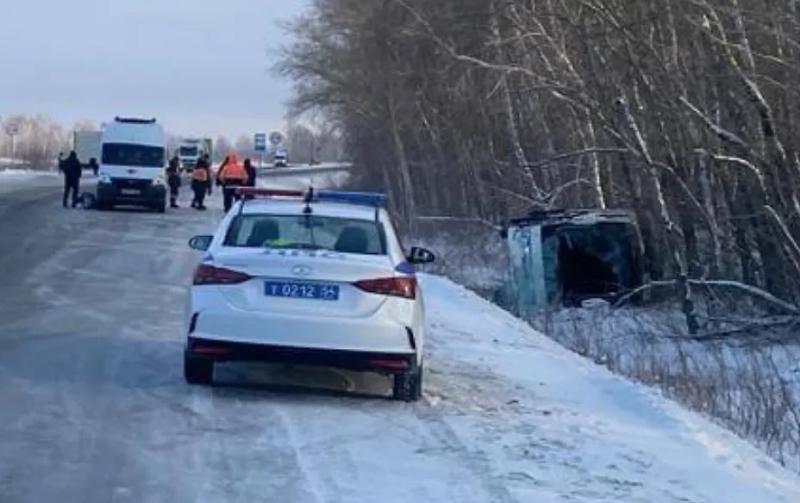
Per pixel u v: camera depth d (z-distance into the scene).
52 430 9.18
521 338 16.61
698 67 23.28
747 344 20.69
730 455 9.77
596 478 8.63
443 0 36.47
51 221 36.66
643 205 24.83
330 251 11.02
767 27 21.16
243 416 10.04
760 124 21.45
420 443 9.40
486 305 20.72
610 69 25.11
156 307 17.64
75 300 18.06
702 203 24.70
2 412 9.74
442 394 11.65
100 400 10.41
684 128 23.67
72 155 44.81
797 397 15.80
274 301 10.59
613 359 17.28
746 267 23.84
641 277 24.36
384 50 49.41
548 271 24.38
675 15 22.94
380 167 55.28
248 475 8.10
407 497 7.74
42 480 7.75
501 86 34.00
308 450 8.93
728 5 21.92
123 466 8.20
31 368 11.91
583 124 30.78
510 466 8.80
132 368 12.12
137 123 45.12
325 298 10.61
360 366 10.64
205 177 48.38
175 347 13.69
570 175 34.81
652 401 11.65
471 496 7.86
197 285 10.77
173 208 48.34
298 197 12.23
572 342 19.44
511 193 33.62
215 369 12.16
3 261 23.88
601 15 23.72
